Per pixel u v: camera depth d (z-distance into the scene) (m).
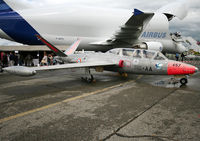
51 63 16.69
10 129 2.84
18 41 19.69
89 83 7.83
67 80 8.89
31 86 7.13
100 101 4.61
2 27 18.30
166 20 20.50
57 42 19.56
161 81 8.27
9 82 8.30
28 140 2.47
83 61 9.88
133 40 18.58
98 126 2.95
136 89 6.28
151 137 2.53
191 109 3.86
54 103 4.45
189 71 6.66
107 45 19.75
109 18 20.05
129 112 3.67
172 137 2.53
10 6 18.41
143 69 7.66
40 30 18.91
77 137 2.55
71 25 19.33
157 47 17.83
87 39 19.75
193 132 2.69
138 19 15.17
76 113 3.64
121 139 2.47
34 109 3.94
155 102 4.46
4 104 4.38
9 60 14.11
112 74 11.30
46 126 2.96
